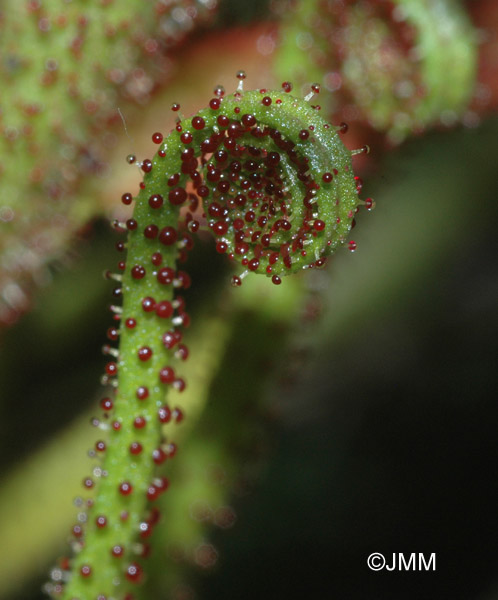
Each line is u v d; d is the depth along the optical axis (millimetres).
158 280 75
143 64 93
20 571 107
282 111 70
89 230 98
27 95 91
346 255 107
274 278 72
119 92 93
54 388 127
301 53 92
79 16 90
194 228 73
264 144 71
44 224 94
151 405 76
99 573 78
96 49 91
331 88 92
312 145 70
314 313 93
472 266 150
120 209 96
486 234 145
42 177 93
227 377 92
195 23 94
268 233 72
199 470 93
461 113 93
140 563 93
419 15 90
